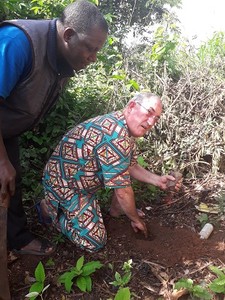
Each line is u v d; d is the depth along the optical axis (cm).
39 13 342
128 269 214
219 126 307
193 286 203
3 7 298
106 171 213
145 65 367
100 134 211
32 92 192
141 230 240
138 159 288
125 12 670
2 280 195
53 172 228
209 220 258
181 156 306
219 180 299
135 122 209
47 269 227
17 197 230
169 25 387
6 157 187
